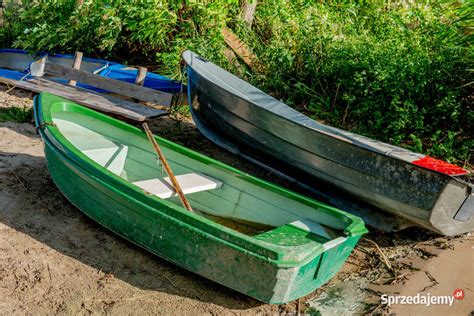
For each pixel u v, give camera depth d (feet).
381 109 21.21
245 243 11.01
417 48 22.67
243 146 18.88
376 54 22.50
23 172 16.25
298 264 10.87
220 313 11.78
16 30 27.55
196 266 12.00
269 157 17.90
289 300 11.60
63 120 15.80
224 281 11.75
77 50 25.48
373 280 13.87
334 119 21.93
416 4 29.73
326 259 11.88
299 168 16.98
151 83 22.16
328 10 28.02
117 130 16.10
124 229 12.99
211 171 15.12
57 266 12.41
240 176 14.55
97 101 20.20
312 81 23.75
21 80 22.61
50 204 14.80
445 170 14.47
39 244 13.05
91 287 11.95
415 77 20.99
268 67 24.35
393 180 14.43
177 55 23.44
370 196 15.33
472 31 23.58
